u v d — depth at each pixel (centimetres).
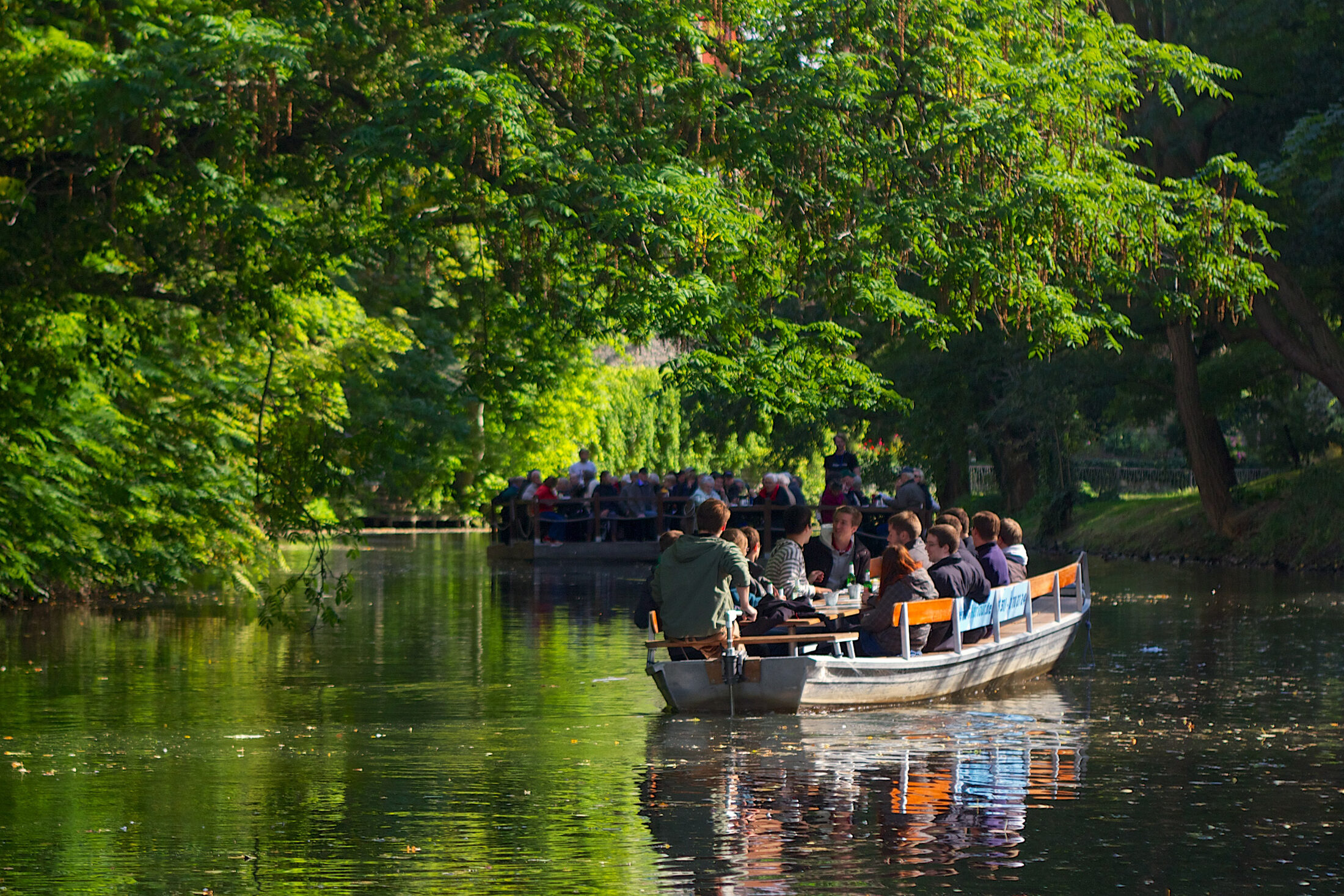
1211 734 1977
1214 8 5150
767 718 2086
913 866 1301
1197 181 2912
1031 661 2512
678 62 2475
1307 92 5103
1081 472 8406
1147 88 2967
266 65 2273
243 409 3900
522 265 2597
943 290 2744
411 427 7312
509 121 2255
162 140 2498
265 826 1449
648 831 1424
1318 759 1800
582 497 6594
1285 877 1275
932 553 2352
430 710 2178
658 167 2411
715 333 2641
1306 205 5062
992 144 2495
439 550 7300
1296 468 7006
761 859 1324
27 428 3403
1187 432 6353
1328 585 4744
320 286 2906
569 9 2345
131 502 3647
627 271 2464
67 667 2666
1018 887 1241
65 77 2248
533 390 3225
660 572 2167
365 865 1302
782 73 2469
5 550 3475
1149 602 4103
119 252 2906
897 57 2553
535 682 2495
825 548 2616
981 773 1703
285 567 5441
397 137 2291
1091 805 1541
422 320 7650
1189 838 1404
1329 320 6181
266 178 2692
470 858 1330
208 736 1962
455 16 2494
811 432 7900
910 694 2227
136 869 1291
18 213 2680
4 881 1255
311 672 2602
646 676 2573
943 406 7300
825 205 2573
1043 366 6656
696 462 10988
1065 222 2541
